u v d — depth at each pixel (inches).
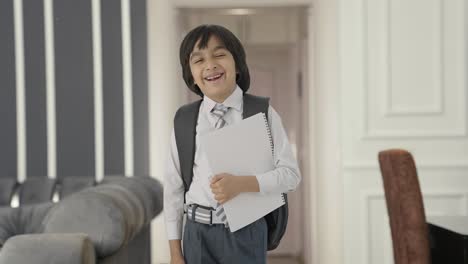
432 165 157.6
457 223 92.0
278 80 217.2
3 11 168.2
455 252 84.1
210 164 63.7
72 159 169.2
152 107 167.2
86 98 169.3
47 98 169.2
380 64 159.0
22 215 75.6
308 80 177.5
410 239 79.2
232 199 64.4
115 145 169.0
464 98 157.8
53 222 68.6
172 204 70.0
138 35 168.7
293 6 171.5
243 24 191.9
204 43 65.7
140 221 81.4
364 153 159.6
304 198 194.2
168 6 166.6
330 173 169.0
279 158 67.0
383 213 159.0
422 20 158.6
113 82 169.2
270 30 193.5
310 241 183.2
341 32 159.6
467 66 157.6
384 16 158.7
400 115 159.0
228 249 65.2
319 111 170.2
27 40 168.4
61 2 168.7
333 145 168.9
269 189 63.9
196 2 167.9
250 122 65.4
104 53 169.0
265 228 66.8
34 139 168.9
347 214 159.8
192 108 68.8
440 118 158.6
